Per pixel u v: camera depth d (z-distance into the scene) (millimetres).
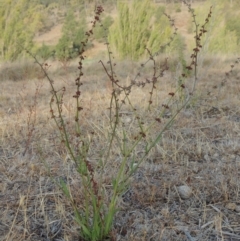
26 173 2855
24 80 7621
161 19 12039
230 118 4074
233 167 2850
